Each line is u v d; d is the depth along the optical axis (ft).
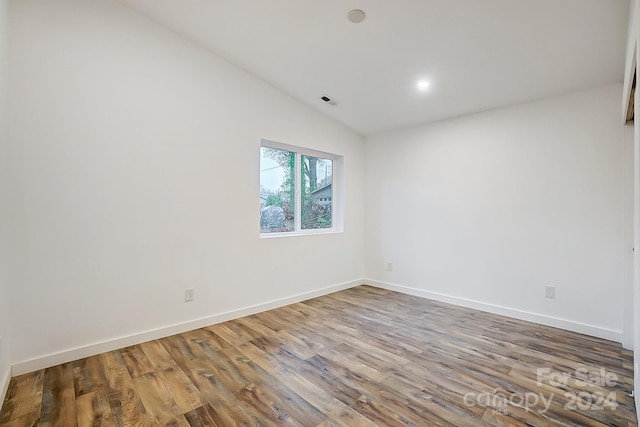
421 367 7.20
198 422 5.33
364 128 14.34
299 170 13.08
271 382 6.56
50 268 7.19
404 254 13.76
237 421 5.35
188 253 9.37
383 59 9.27
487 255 11.24
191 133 9.43
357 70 10.02
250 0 7.65
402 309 11.48
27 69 6.88
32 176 6.95
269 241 11.44
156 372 6.95
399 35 8.18
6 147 6.43
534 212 10.19
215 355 7.79
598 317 9.02
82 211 7.60
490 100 10.53
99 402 5.86
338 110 12.84
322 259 13.42
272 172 12.21
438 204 12.62
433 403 5.85
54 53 7.22
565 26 7.02
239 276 10.57
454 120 12.17
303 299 12.58
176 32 9.09
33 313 6.99
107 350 7.95
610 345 8.41
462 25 7.49
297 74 10.66
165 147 8.91
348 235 14.61
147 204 8.59
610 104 8.85
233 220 10.40
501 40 7.76
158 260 8.80
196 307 9.54
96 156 7.78
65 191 7.36
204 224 9.70
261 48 9.49
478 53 8.37
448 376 6.81
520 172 10.48
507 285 10.75
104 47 7.91
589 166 9.18
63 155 7.32
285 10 7.87
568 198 9.53
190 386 6.40
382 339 8.77
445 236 12.41
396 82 10.36
